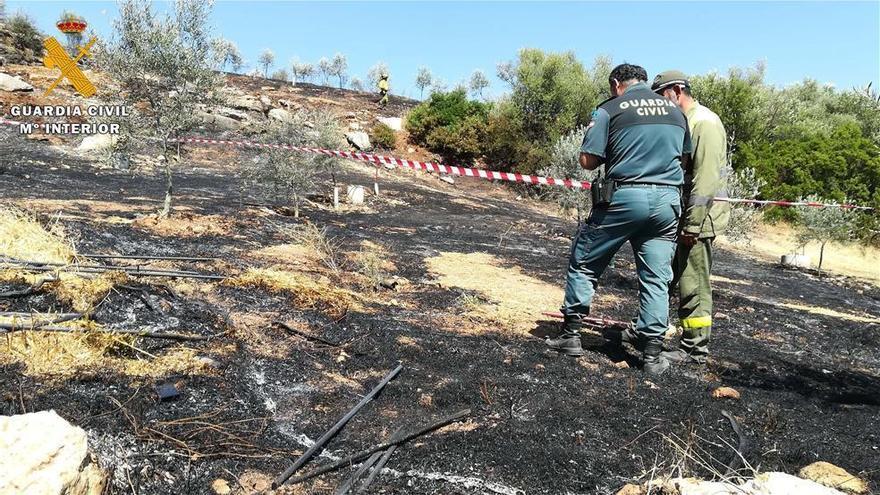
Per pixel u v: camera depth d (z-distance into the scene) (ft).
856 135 59.82
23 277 12.32
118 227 20.26
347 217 34.71
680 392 11.73
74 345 10.00
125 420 8.30
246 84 77.05
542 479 8.16
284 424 9.09
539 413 10.18
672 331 16.74
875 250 47.62
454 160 66.54
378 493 7.58
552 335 14.84
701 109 13.46
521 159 63.57
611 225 12.61
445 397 10.48
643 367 12.94
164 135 23.58
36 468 6.09
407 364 11.80
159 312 12.23
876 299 28.81
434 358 12.23
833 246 47.60
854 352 16.93
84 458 6.50
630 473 8.48
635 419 10.22
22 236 14.71
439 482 7.93
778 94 69.72
